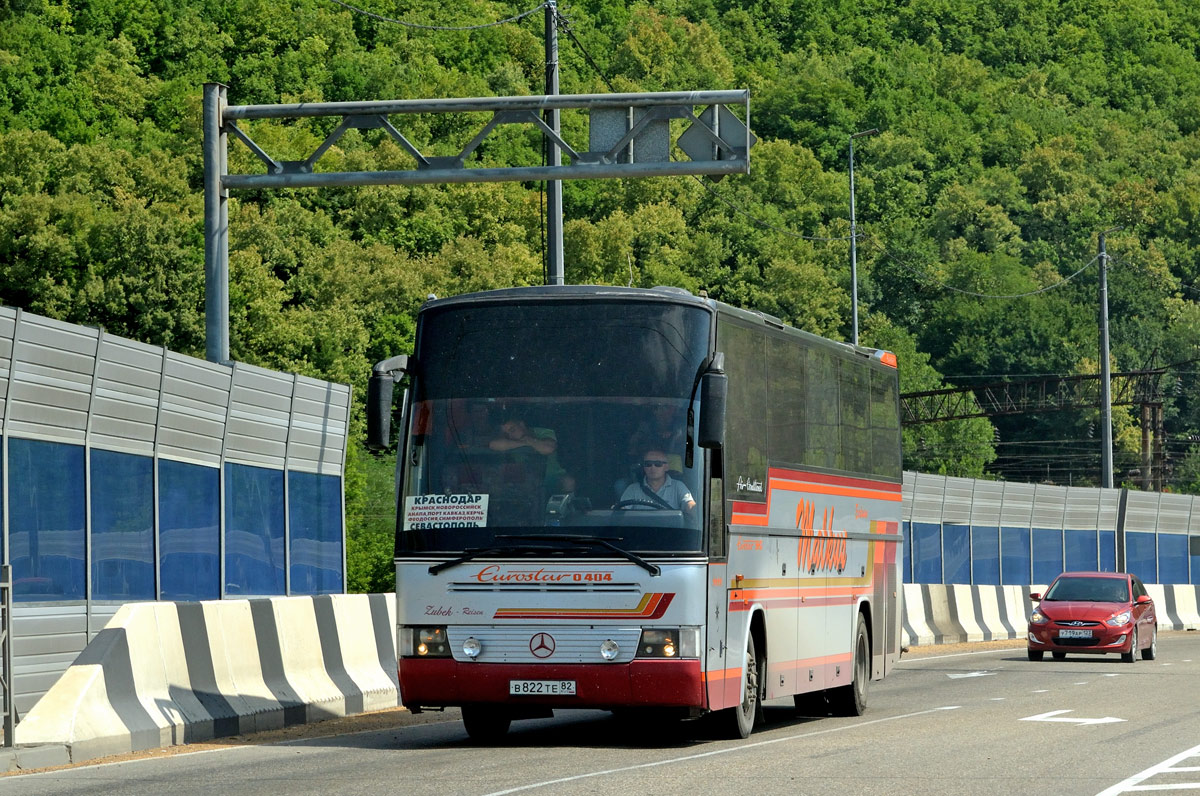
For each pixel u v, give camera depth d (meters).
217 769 34.84
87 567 55.53
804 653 46.62
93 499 56.22
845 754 37.97
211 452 64.44
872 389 55.19
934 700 58.72
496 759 36.72
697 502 38.44
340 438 76.50
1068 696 60.25
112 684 39.22
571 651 38.00
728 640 39.84
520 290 40.12
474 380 39.47
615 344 39.25
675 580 37.91
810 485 47.50
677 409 38.81
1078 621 87.12
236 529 66.81
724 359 40.44
